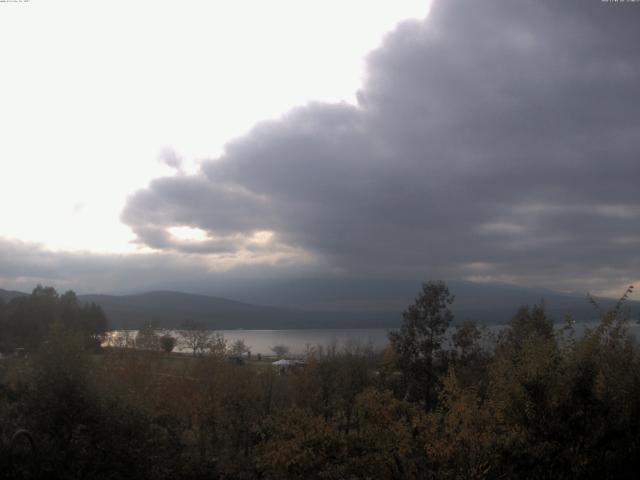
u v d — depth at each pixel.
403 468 14.09
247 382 26.98
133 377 23.69
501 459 10.76
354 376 33.53
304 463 15.78
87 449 12.03
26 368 13.89
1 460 10.27
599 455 10.07
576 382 10.61
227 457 20.44
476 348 31.67
